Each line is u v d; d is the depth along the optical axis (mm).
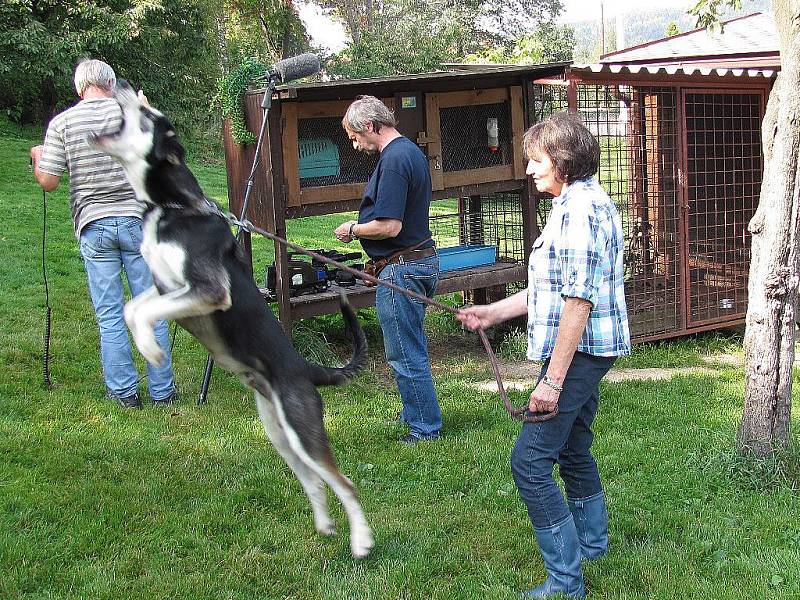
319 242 12578
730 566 3539
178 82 22578
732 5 6449
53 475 4230
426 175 4945
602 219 3008
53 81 20781
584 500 3557
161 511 3951
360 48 21875
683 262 7844
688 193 8617
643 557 3580
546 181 3129
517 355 7336
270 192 6145
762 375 4477
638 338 7695
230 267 3242
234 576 3416
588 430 3453
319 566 3535
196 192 3223
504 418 5477
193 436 4922
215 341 3291
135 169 3148
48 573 3361
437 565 3549
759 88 8266
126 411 5301
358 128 4852
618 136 7805
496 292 8344
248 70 6211
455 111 7020
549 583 3279
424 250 4992
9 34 18953
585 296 2939
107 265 5305
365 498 4207
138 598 3238
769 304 4422
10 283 8273
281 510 4023
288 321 6355
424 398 5090
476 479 4449
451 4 36844
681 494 4309
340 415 5535
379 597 3293
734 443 4777
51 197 13172
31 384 5660
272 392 3346
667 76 7422
